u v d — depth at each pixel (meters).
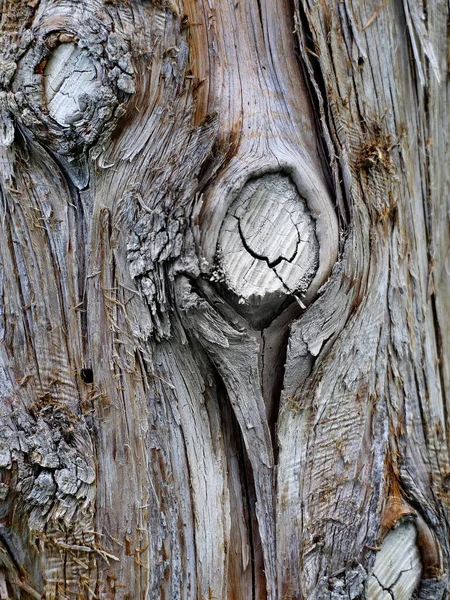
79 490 0.61
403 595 0.64
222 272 0.60
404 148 0.67
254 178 0.61
